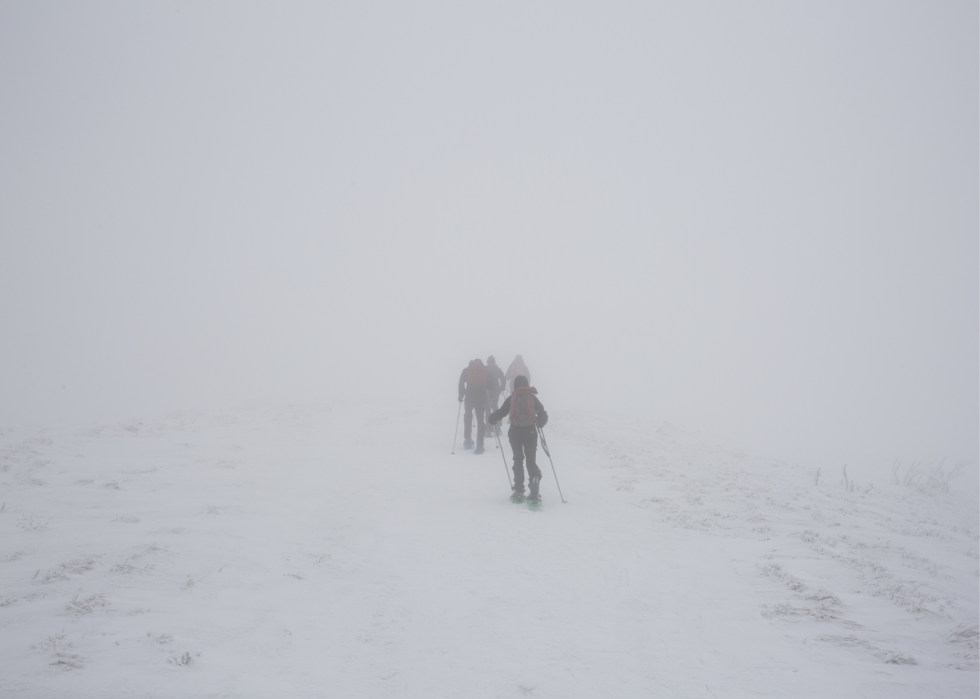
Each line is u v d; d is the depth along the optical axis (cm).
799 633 456
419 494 902
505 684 374
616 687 374
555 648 425
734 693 368
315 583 538
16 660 363
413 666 394
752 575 581
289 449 1242
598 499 895
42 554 562
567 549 655
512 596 521
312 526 715
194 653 392
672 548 663
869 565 612
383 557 614
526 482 1003
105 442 1185
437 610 488
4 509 701
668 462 1182
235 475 965
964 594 558
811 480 1138
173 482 892
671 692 368
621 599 519
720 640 443
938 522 928
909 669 402
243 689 352
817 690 373
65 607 449
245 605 483
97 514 708
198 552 595
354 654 409
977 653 426
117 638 405
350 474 1024
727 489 958
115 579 511
